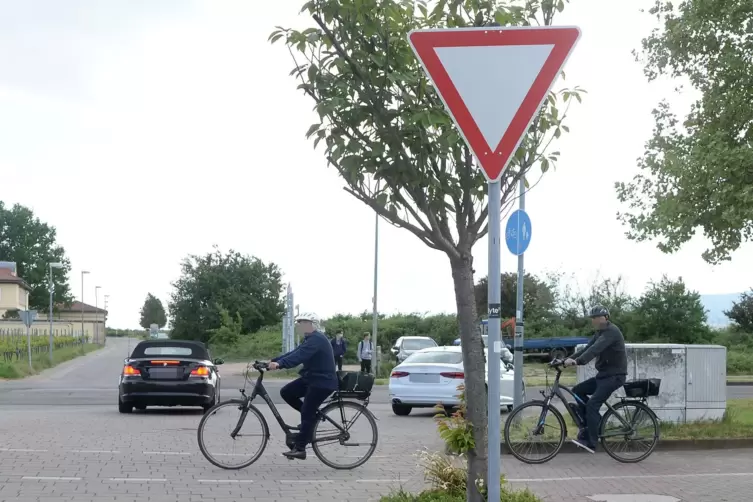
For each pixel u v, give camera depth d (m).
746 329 51.22
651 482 10.46
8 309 104.62
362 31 6.04
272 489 9.55
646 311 49.81
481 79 4.94
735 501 9.17
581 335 50.56
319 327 11.28
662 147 21.02
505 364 21.09
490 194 4.96
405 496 7.81
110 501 8.62
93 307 140.00
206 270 76.44
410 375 20.41
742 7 19.41
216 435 11.16
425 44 4.95
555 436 12.19
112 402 24.78
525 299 52.25
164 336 87.50
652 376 14.98
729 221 18.69
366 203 6.18
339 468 11.13
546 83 4.93
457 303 6.29
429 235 6.08
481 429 6.27
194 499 8.84
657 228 20.09
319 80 6.15
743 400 21.59
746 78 19.59
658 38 21.14
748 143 19.23
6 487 9.29
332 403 11.24
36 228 124.69
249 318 75.81
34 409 21.70
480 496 6.22
